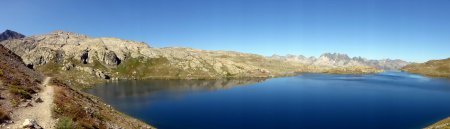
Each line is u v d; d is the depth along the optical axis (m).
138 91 160.25
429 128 69.56
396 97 145.38
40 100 46.38
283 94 153.38
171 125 79.12
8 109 37.31
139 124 64.81
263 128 78.12
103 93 148.38
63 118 37.62
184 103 119.62
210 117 90.94
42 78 77.25
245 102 124.12
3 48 89.12
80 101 56.66
